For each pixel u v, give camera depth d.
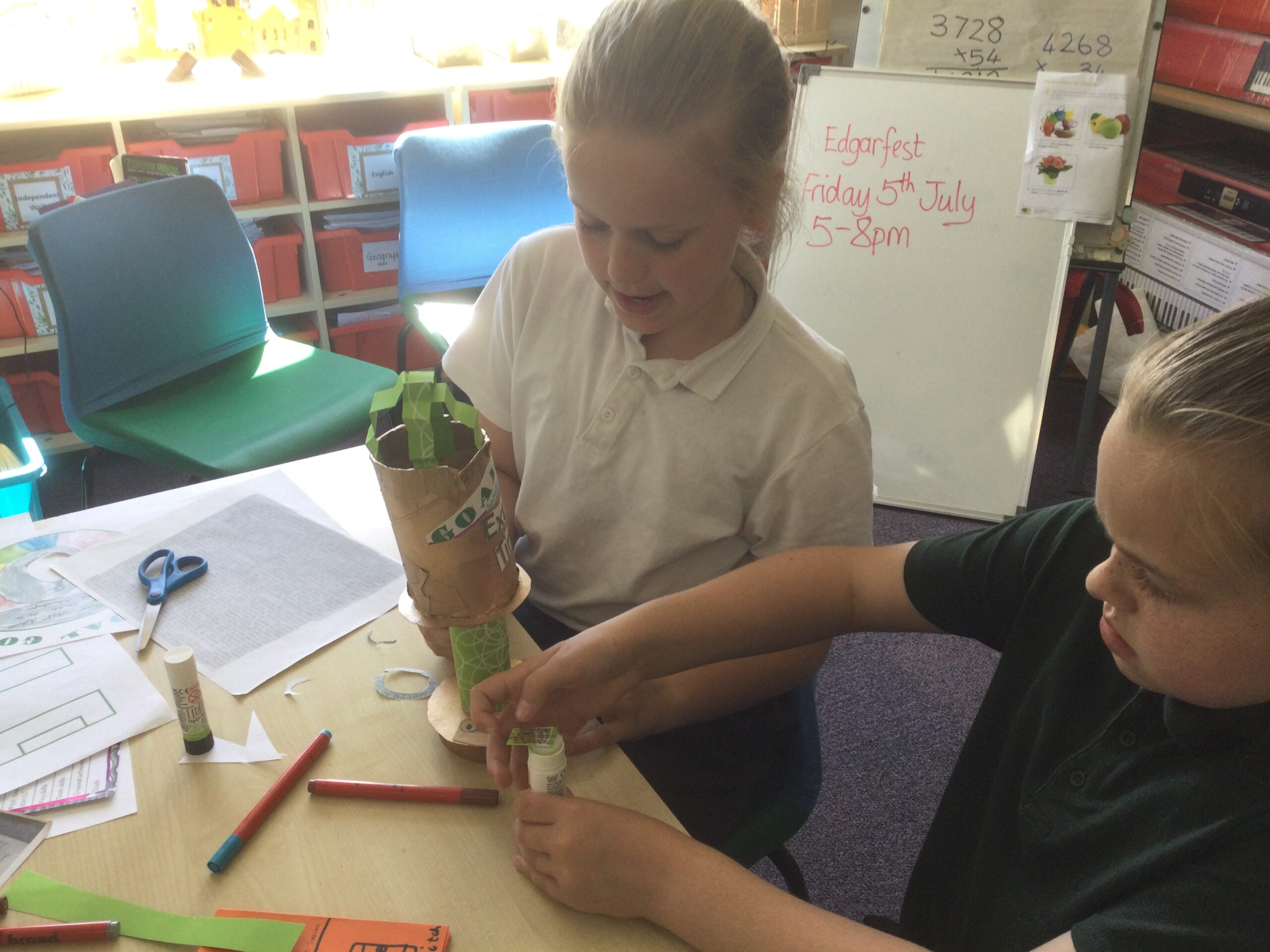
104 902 0.64
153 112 2.38
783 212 0.94
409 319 2.32
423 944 0.62
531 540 1.09
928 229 2.41
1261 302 0.47
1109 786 0.63
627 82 0.75
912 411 2.50
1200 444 0.45
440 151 2.22
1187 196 2.83
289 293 2.86
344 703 0.81
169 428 1.85
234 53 2.61
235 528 1.02
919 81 2.35
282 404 1.97
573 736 0.78
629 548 1.01
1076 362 3.05
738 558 1.03
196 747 0.75
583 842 0.65
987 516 2.50
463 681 0.78
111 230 1.80
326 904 0.64
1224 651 0.49
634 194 0.77
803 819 1.01
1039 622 0.75
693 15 0.77
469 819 0.71
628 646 0.77
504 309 1.10
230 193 2.66
